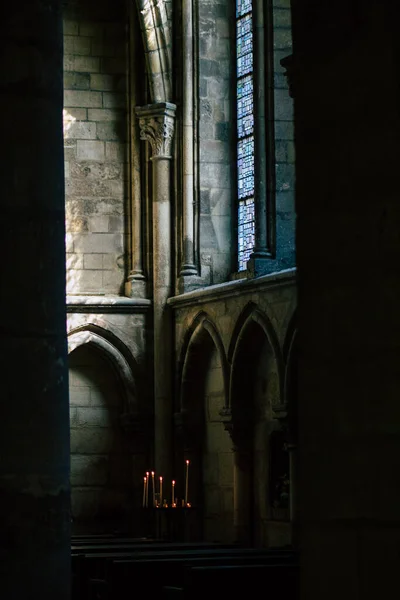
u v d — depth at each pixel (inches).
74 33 1215.6
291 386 953.5
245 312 1020.5
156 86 1162.0
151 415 1176.2
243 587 555.5
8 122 422.9
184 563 619.5
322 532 247.1
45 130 426.6
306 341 252.7
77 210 1201.4
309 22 256.4
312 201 253.4
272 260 1024.9
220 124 1151.0
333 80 249.6
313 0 255.8
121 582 617.6
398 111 236.5
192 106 1150.3
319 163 252.2
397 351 236.4
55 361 423.8
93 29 1219.9
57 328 426.0
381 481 237.3
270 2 1042.1
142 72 1202.6
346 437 243.8
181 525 1114.7
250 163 1130.0
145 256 1192.8
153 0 1145.4
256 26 1041.5
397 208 236.8
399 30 237.3
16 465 414.9
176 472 1142.3
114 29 1222.9
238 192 1148.5
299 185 256.7
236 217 1149.1
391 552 234.7
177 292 1150.3
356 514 241.1
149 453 1179.9
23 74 424.8
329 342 248.2
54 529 418.9
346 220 245.8
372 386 239.8
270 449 1016.9
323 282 249.9
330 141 249.9
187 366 1127.0
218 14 1154.7
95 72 1215.6
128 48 1215.6
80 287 1194.0
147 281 1189.1
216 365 1107.9
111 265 1202.0
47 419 420.8
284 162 1037.8
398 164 236.5
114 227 1205.7
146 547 783.1
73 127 1208.2
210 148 1149.7
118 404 1196.5
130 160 1210.0
